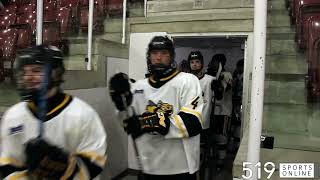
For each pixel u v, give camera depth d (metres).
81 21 3.52
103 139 1.10
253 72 1.20
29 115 1.05
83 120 1.06
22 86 1.02
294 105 1.85
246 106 3.39
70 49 3.07
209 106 3.35
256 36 1.18
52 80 1.03
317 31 2.42
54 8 3.82
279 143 1.58
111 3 3.79
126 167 3.34
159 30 3.57
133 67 3.58
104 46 2.90
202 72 3.41
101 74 2.81
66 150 1.03
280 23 2.69
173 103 1.52
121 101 1.48
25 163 1.02
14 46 3.09
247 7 3.70
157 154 1.55
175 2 4.04
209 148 3.70
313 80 2.01
